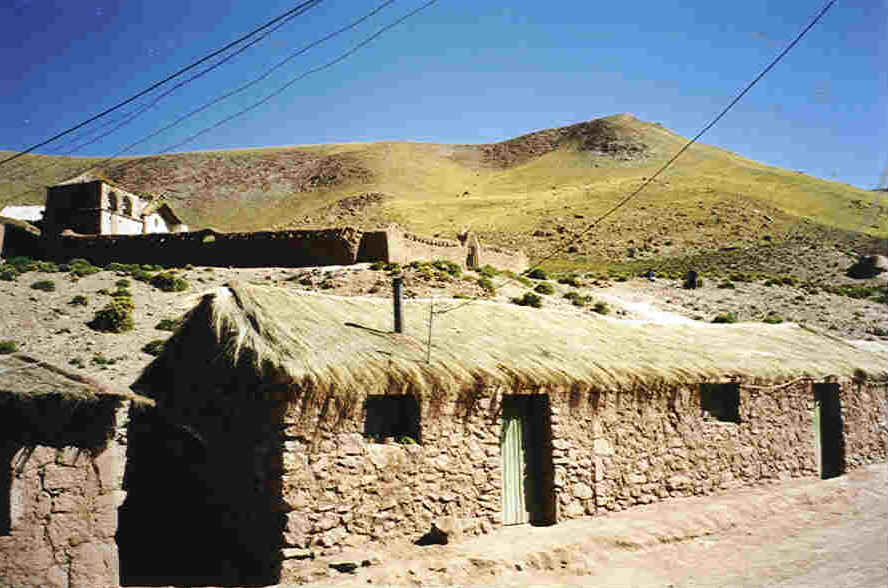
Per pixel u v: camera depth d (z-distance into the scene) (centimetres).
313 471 1158
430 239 5469
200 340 1350
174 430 1422
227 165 19362
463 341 1494
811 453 1978
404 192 16638
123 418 1501
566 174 18550
